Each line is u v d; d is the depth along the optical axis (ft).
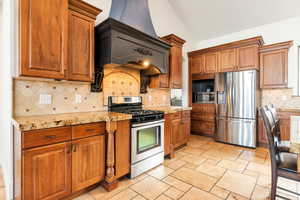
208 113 13.75
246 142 11.34
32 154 4.34
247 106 11.30
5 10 5.90
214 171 7.68
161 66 9.44
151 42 8.68
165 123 8.98
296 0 10.23
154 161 7.99
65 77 5.64
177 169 7.89
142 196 5.75
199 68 14.19
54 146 4.75
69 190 5.13
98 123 5.89
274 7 11.02
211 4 12.07
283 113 10.55
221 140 12.51
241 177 7.11
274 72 11.16
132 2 8.63
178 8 13.21
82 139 5.42
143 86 10.36
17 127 4.21
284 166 4.71
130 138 6.91
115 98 8.51
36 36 4.97
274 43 12.16
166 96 12.50
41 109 6.11
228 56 12.44
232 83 12.01
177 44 11.42
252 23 12.74
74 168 5.24
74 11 6.07
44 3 5.11
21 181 4.18
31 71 4.91
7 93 5.74
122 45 7.15
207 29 14.53
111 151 6.04
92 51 6.62
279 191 6.11
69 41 5.92
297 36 11.27
